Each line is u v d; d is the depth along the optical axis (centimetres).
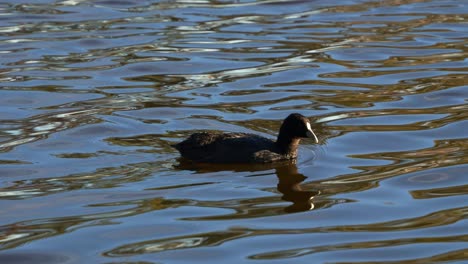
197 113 1908
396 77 2156
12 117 1878
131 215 1402
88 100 1992
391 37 2472
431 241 1306
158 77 2167
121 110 1919
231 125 1834
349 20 2634
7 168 1597
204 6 2772
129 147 1700
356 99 2006
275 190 1513
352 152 1705
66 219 1390
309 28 2555
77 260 1247
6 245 1298
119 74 2183
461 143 1741
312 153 1700
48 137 1753
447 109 1934
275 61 2278
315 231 1345
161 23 2592
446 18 2652
